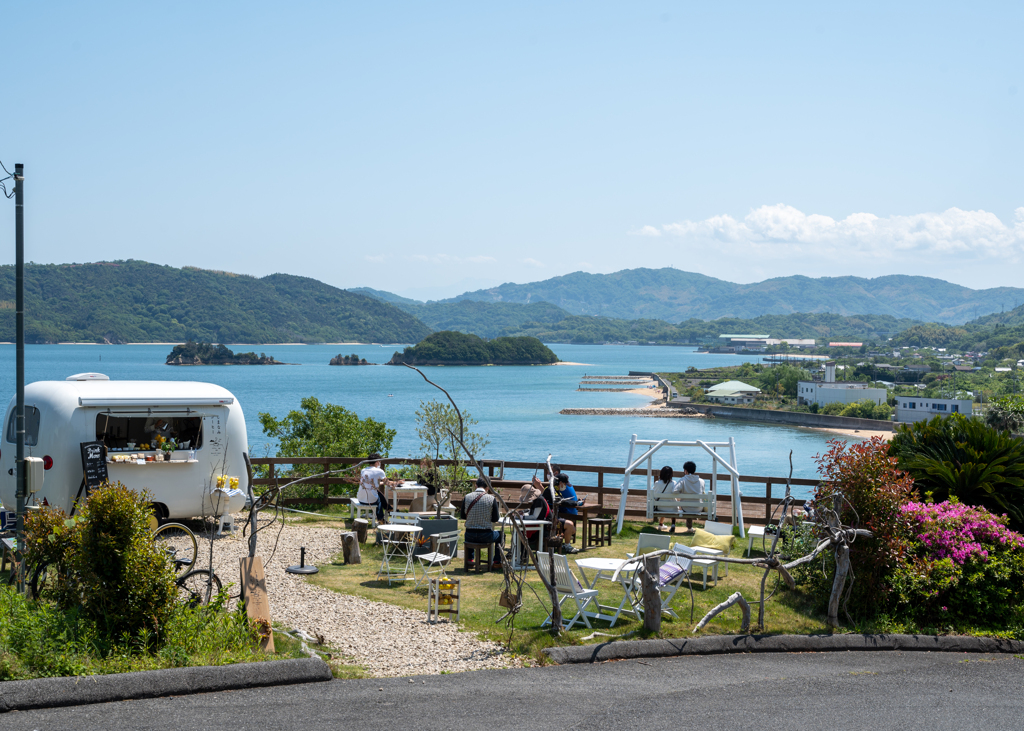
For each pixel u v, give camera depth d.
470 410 118.12
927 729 5.49
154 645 6.23
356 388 165.75
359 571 10.34
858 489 8.93
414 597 9.01
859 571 8.81
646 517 14.34
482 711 5.44
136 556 6.26
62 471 10.98
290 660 6.05
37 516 6.91
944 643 8.08
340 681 6.03
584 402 134.62
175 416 11.95
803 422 108.00
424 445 15.45
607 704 5.71
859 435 94.12
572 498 11.83
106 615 6.21
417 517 12.07
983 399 116.62
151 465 11.72
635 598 8.60
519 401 135.25
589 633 7.67
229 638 6.56
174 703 5.31
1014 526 10.91
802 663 7.19
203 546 11.40
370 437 21.45
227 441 12.36
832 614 8.51
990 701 6.23
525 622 8.11
